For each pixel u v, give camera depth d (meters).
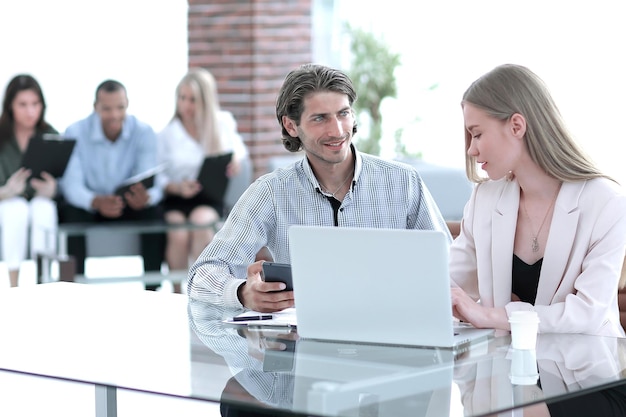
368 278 2.93
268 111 10.09
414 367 2.71
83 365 2.84
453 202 7.89
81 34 9.51
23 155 8.07
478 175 3.53
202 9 9.93
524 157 3.33
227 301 3.54
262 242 3.73
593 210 3.26
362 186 3.68
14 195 8.13
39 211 8.11
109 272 9.19
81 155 8.34
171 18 9.76
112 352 2.98
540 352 2.87
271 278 3.33
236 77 10.02
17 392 5.58
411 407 2.39
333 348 2.94
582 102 8.73
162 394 2.56
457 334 3.05
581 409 3.09
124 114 8.40
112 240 8.23
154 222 8.20
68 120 9.52
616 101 8.55
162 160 8.57
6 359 2.93
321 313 3.02
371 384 2.56
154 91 9.67
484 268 3.45
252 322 3.31
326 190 3.69
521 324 2.88
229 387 2.58
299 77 3.49
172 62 9.74
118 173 8.39
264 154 10.11
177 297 3.89
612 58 8.56
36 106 8.27
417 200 3.73
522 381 2.58
